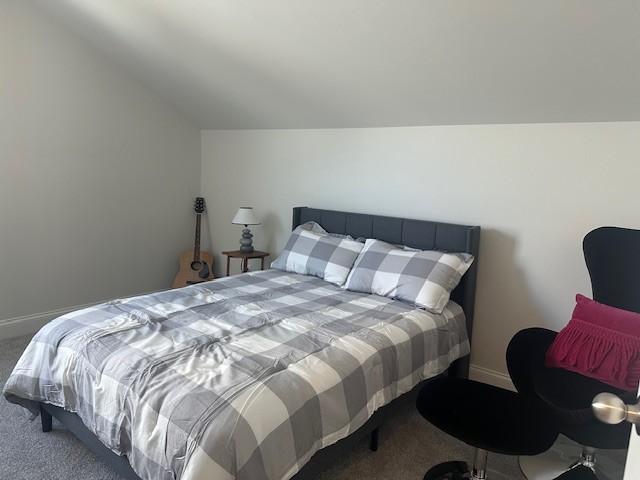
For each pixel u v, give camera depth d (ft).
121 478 6.20
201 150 14.19
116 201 12.31
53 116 10.81
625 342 5.98
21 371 6.53
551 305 8.39
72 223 11.51
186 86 11.62
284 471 4.77
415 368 7.13
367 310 7.87
